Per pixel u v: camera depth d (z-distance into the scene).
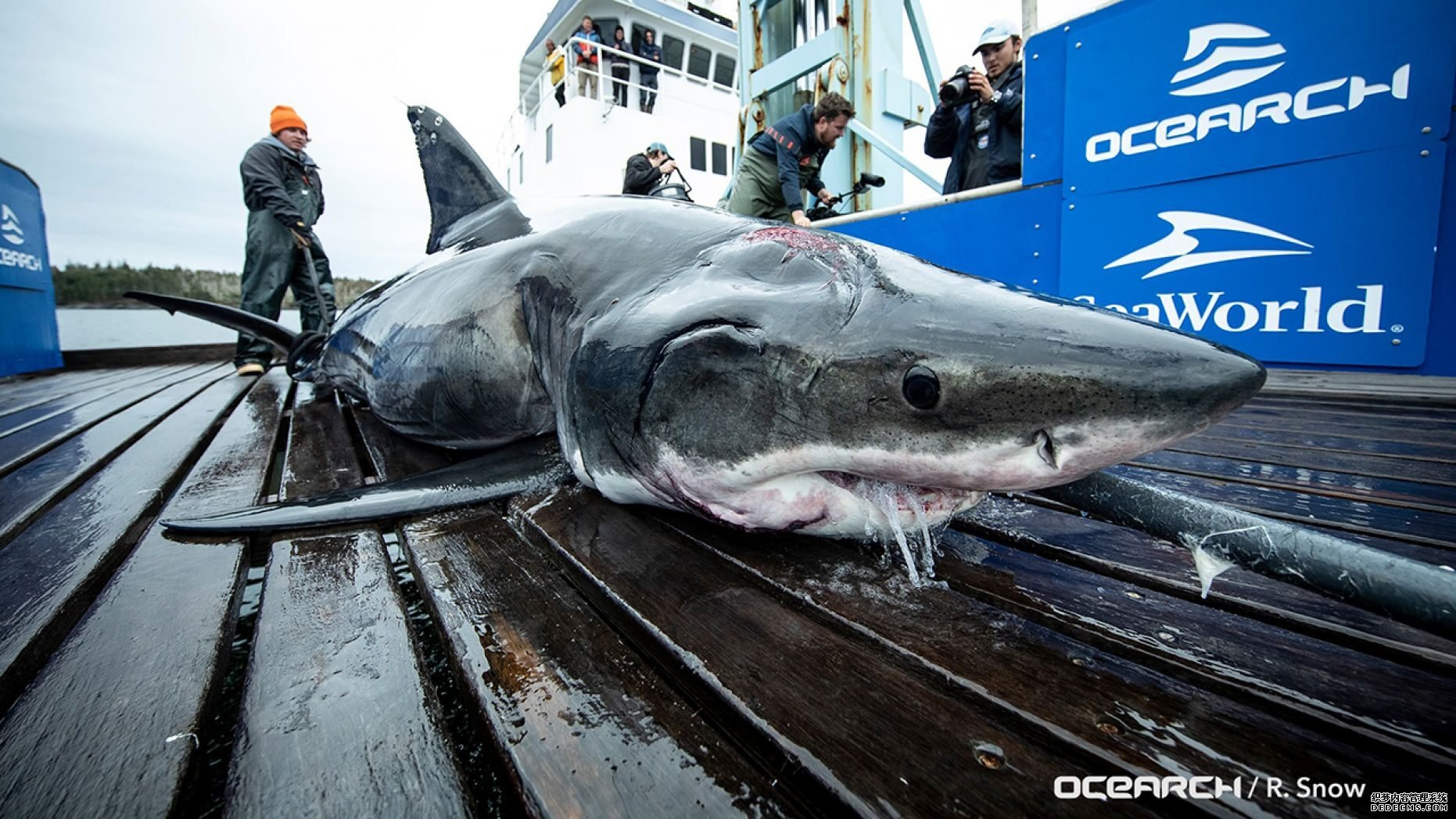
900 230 5.09
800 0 7.54
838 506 1.30
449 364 2.27
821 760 0.80
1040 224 4.39
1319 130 3.36
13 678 1.05
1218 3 3.54
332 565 1.45
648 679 1.00
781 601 1.19
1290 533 0.83
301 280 6.02
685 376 1.32
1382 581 0.74
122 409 3.97
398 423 2.71
